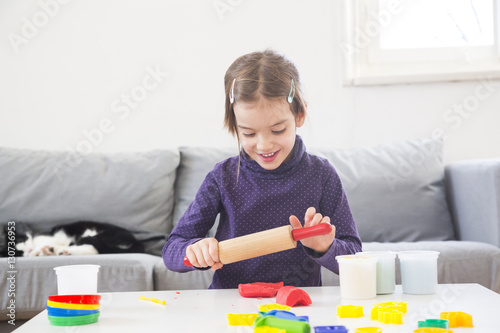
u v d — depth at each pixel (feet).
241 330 2.39
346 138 7.76
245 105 3.47
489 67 7.79
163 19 7.80
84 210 6.44
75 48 7.74
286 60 3.83
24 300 5.00
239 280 3.98
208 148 7.14
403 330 2.31
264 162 3.64
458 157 7.70
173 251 3.69
